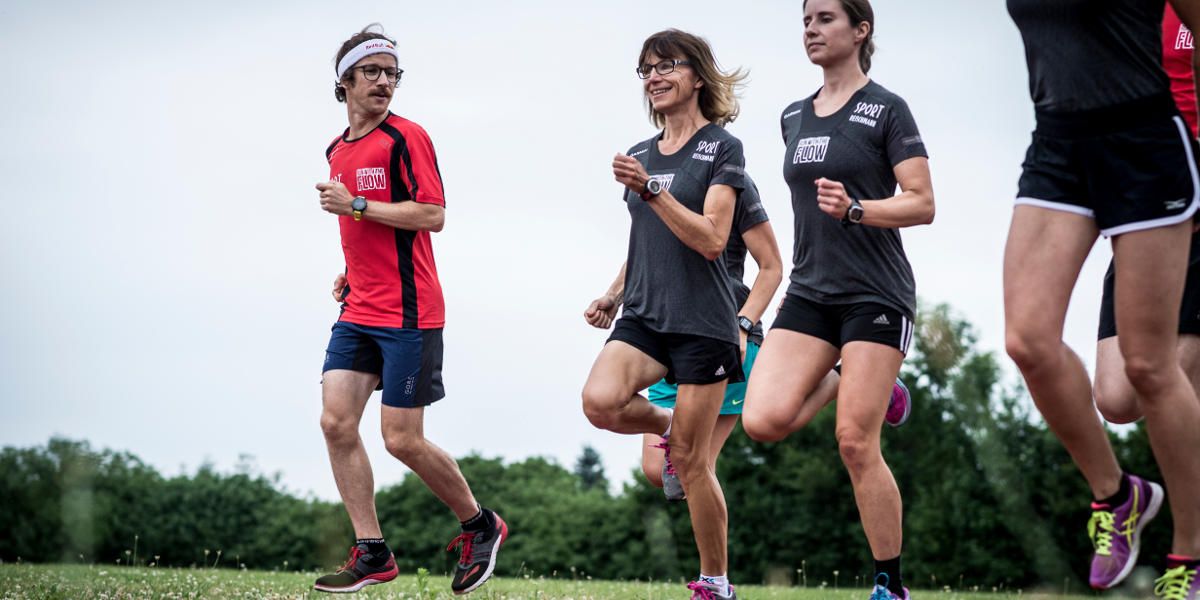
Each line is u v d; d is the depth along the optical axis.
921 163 6.54
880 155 6.72
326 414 7.64
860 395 6.50
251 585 9.22
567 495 74.88
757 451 60.84
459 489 7.87
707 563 7.07
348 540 71.44
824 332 6.86
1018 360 4.98
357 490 7.68
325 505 73.38
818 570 58.59
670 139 7.22
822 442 60.16
